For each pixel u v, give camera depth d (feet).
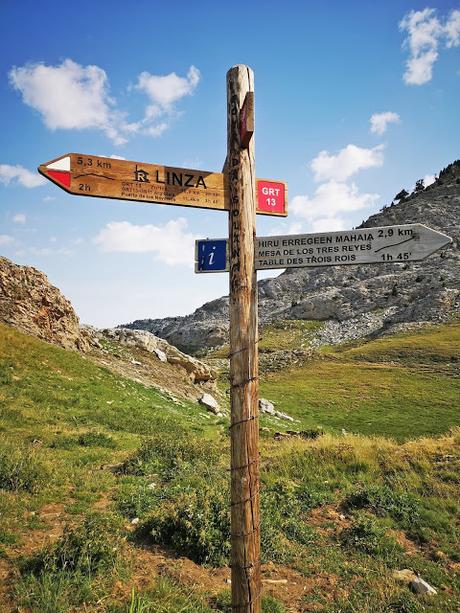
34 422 50.26
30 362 75.36
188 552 22.04
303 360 220.02
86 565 18.39
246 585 12.14
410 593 20.01
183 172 13.62
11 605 15.99
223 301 525.75
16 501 26.27
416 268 408.26
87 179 12.92
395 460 36.91
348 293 400.47
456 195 521.24
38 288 98.78
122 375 91.50
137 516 26.37
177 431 59.36
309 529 26.32
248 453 12.41
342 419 124.88
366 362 209.77
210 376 122.11
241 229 13.08
